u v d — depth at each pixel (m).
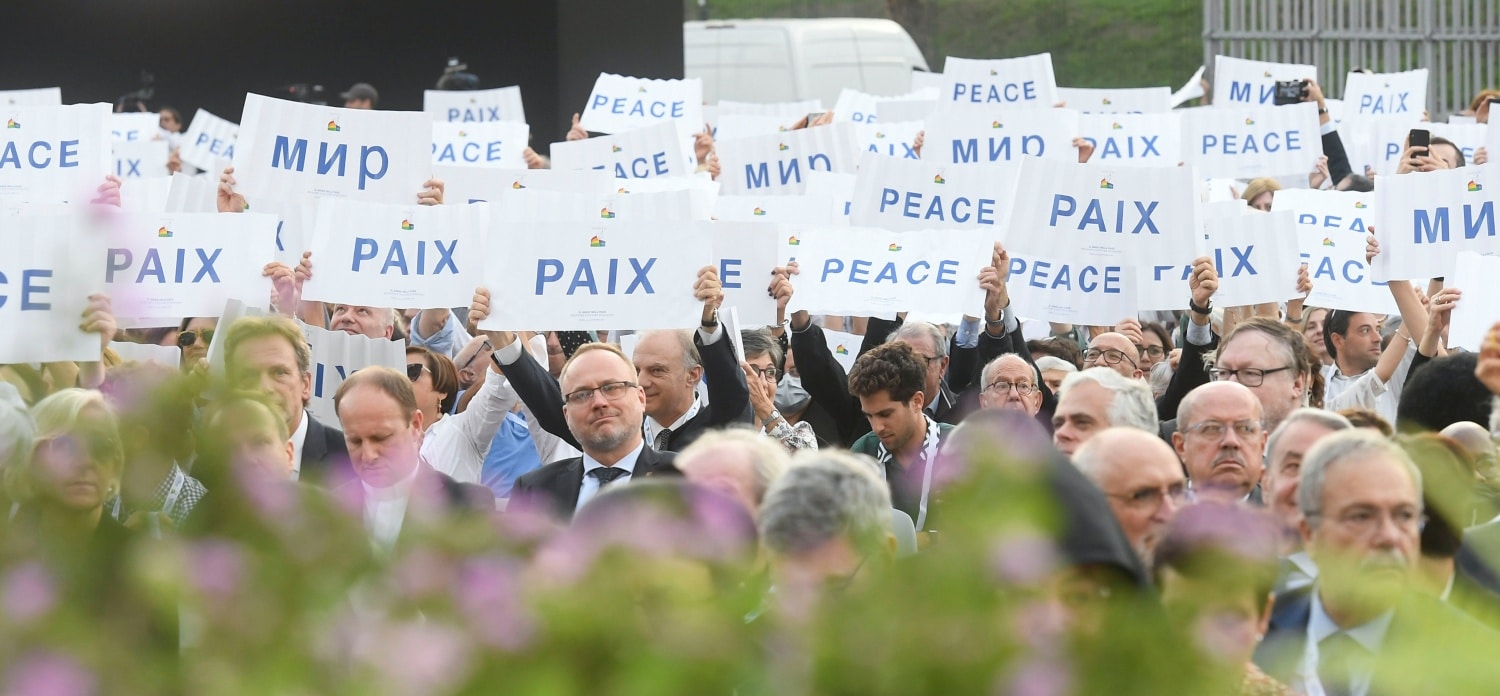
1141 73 54.78
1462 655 2.36
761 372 15.81
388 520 2.76
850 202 21.59
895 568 2.34
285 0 46.00
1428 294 19.58
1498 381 7.78
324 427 11.35
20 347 4.39
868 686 2.24
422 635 2.28
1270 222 17.89
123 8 45.84
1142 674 2.30
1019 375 13.27
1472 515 3.53
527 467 14.29
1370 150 30.84
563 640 2.29
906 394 12.40
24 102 31.27
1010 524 2.33
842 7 57.66
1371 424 9.52
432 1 45.28
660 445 13.40
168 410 2.81
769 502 4.70
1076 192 17.14
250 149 18.05
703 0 58.25
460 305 16.25
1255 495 10.77
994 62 30.25
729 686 2.27
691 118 31.03
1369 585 3.05
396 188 18.19
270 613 2.35
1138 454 7.40
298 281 16.53
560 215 16.56
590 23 44.81
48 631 2.33
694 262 14.42
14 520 2.64
